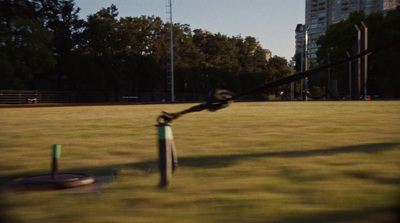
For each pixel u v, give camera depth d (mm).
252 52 98188
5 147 5543
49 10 53031
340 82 60906
